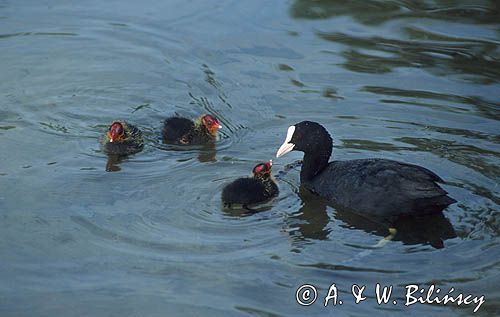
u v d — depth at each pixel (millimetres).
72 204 12219
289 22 18703
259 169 12711
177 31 18328
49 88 15977
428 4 19656
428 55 17266
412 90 15883
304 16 18969
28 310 9891
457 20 18844
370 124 14766
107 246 11188
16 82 16125
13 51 17312
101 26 18516
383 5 19609
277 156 13305
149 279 10500
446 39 17953
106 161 13648
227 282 10477
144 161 13734
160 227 11695
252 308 10016
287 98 15688
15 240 11258
